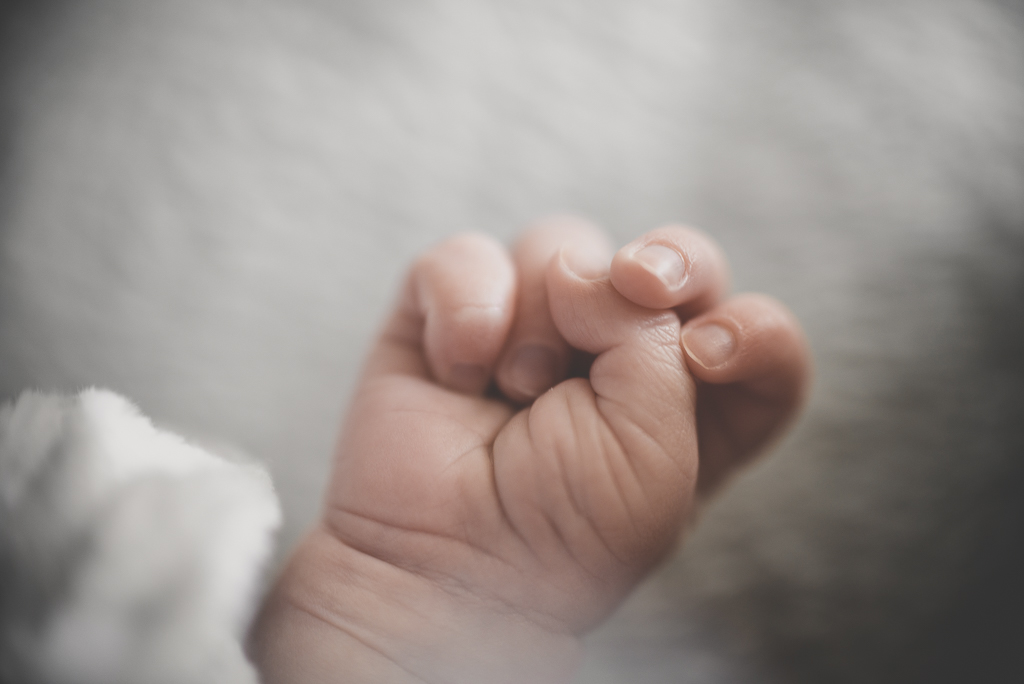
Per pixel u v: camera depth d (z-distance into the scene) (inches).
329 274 7.3
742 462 5.9
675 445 5.1
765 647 6.2
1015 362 7.0
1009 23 9.1
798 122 8.3
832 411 6.8
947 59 8.7
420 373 5.7
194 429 6.7
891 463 6.7
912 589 6.3
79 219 7.2
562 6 9.1
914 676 6.1
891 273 7.3
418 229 7.5
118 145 7.5
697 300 5.5
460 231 7.6
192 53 8.0
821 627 6.3
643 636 6.2
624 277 5.2
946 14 9.1
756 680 6.1
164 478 4.7
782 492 6.6
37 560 4.5
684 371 5.2
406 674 5.0
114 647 4.4
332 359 7.0
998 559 6.4
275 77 8.0
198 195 7.4
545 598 5.2
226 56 8.1
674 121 8.4
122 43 8.0
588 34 8.9
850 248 7.5
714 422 5.7
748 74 8.8
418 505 5.2
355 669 5.0
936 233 7.5
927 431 6.8
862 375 6.9
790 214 7.6
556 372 5.5
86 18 8.0
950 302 7.2
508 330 5.6
